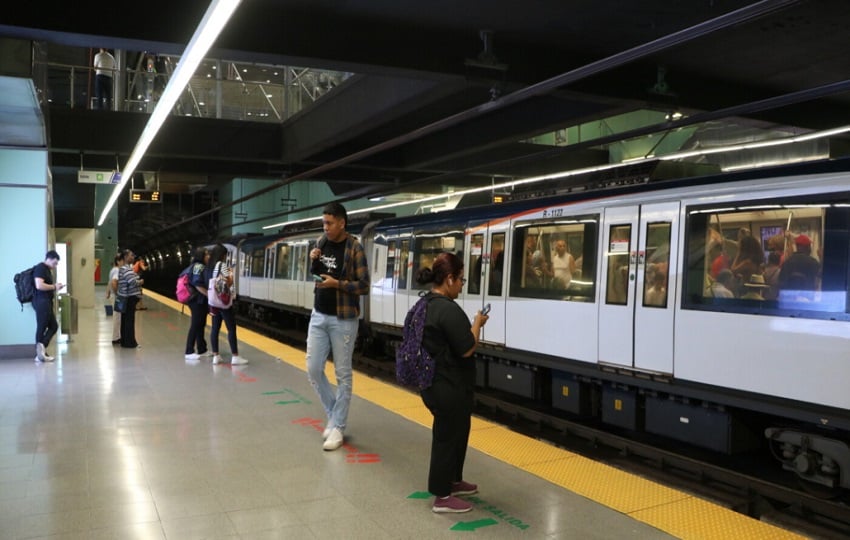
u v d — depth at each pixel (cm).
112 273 1372
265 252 2117
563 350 798
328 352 602
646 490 479
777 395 560
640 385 691
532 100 1401
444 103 1385
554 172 2092
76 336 1474
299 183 3959
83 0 774
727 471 603
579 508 444
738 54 1012
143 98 1811
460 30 937
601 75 1030
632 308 702
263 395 810
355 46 895
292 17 867
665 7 844
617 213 731
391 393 827
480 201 1317
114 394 813
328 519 423
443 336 430
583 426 775
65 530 402
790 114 1276
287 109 2002
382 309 1261
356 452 571
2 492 466
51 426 653
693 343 634
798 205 557
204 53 677
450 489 434
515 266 889
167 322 1806
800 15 851
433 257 1091
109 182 1817
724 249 614
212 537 395
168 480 495
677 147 1973
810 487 600
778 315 561
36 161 1131
